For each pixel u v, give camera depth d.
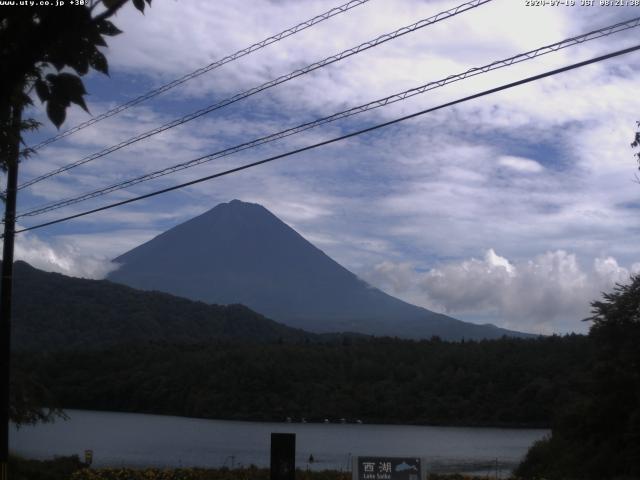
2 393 18.62
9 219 18.77
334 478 23.38
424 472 13.31
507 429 80.69
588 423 28.44
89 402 101.06
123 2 4.14
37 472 22.80
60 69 4.42
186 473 23.50
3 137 7.93
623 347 27.80
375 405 93.25
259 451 55.44
